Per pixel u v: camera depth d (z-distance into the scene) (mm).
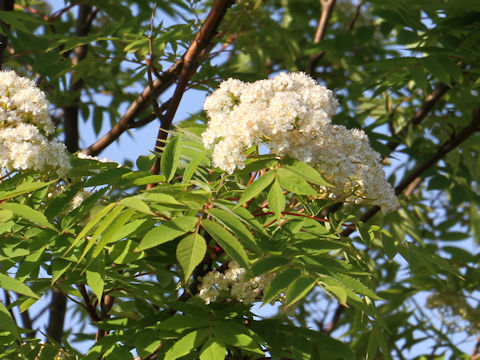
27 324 5391
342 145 3041
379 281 6520
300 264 2551
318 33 7469
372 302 3088
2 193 2592
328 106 3023
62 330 5629
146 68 4848
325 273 2504
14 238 2873
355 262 3354
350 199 3203
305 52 6941
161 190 2643
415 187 7621
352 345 5227
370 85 5312
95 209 2889
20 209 2568
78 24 6723
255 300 3225
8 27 5492
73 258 2781
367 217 4973
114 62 4754
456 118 5543
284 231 2951
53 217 2883
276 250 2793
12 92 3158
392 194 3184
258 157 2824
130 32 4730
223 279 3088
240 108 2838
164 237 2361
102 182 2967
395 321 5820
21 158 2854
